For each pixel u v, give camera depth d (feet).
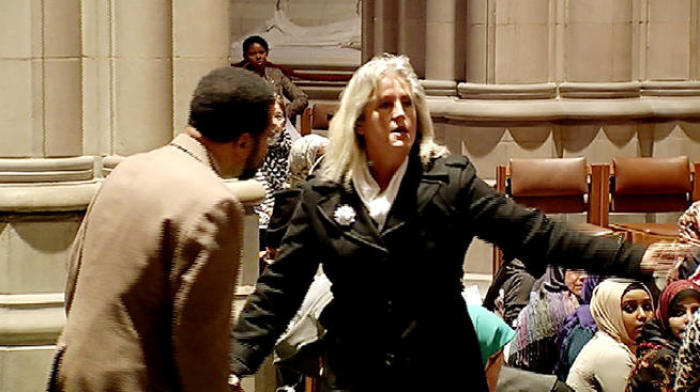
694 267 16.19
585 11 29.76
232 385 12.55
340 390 12.55
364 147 12.64
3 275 19.19
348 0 53.21
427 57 30.55
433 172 12.50
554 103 29.63
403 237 12.37
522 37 29.43
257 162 11.58
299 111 37.19
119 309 10.71
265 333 12.90
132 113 19.70
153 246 10.66
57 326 19.06
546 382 16.58
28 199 18.94
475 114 29.30
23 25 19.11
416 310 12.43
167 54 19.75
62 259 19.35
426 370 12.44
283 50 52.29
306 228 12.74
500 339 14.55
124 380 10.66
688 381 13.65
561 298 18.34
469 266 29.37
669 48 30.76
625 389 16.38
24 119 19.19
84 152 19.67
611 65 29.99
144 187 10.84
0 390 19.10
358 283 12.46
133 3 19.54
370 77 12.51
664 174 27.89
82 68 19.61
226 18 20.10
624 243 12.34
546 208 27.40
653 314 16.84
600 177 27.55
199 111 11.22
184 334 10.52
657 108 30.42
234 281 10.75
